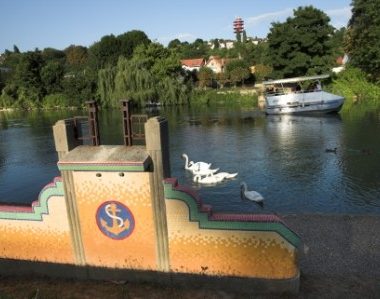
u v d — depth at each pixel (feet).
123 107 29.35
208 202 64.75
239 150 103.50
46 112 254.88
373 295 30.17
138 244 30.66
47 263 32.73
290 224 46.60
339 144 102.42
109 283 31.48
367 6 199.52
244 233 28.71
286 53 214.69
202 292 29.68
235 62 309.22
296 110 165.89
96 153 29.32
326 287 31.37
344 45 233.96
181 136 129.80
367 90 202.39
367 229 43.96
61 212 31.27
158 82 228.43
